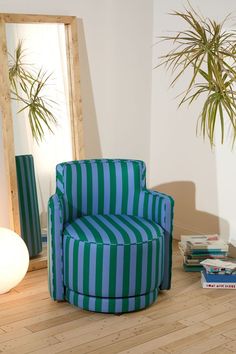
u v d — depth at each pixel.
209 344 3.34
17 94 4.30
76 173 3.97
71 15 4.65
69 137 4.62
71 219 3.97
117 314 3.67
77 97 4.62
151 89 5.19
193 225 4.99
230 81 4.05
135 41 5.02
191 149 4.91
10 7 4.32
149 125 5.25
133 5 4.95
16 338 3.38
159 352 3.26
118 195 4.07
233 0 4.39
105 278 3.59
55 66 4.51
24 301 3.84
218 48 4.16
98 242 3.57
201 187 4.87
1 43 4.17
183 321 3.60
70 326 3.53
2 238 3.80
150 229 3.77
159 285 3.89
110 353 3.24
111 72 4.95
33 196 4.41
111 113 5.00
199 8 4.64
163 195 3.93
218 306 3.80
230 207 4.66
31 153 4.39
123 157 5.14
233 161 4.58
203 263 4.11
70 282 3.70
